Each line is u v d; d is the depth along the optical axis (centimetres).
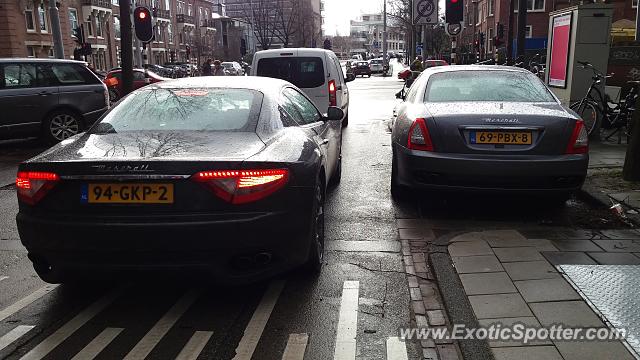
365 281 407
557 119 513
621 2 3781
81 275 344
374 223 551
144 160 327
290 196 352
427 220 555
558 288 367
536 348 297
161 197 327
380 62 5341
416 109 573
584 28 945
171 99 435
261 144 368
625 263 408
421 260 446
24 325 348
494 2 4600
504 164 505
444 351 310
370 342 321
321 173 436
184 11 7181
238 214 329
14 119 1034
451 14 1526
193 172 326
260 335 331
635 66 1435
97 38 4878
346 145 1059
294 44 5681
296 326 341
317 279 412
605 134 1009
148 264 330
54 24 1814
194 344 321
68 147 372
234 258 338
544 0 4341
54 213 336
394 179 616
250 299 380
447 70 642
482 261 420
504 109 532
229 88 451
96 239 327
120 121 414
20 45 3722
